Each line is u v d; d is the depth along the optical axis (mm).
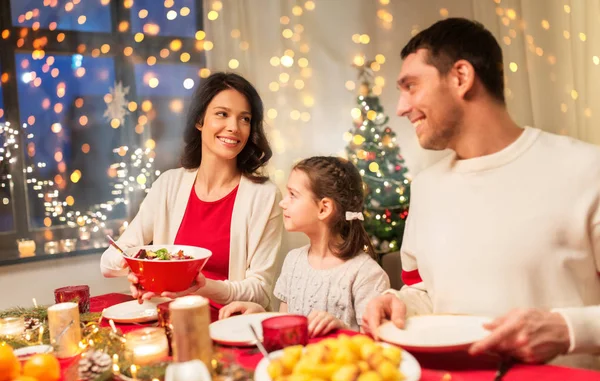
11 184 3027
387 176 3557
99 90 3195
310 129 3727
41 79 3070
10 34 2988
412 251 1372
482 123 1208
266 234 1932
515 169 1199
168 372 758
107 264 1864
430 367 964
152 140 3279
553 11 3459
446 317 1111
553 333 935
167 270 1301
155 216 1984
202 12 3355
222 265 1906
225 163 1960
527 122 3547
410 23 4176
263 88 3516
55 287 2994
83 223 3162
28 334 1236
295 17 3645
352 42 3936
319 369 820
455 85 1175
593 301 1190
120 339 1102
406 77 1203
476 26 1189
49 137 3109
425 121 1212
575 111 3396
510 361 955
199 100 1925
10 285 2869
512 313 957
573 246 1156
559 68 3469
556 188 1156
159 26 3297
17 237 3037
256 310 1425
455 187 1263
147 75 3268
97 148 3203
